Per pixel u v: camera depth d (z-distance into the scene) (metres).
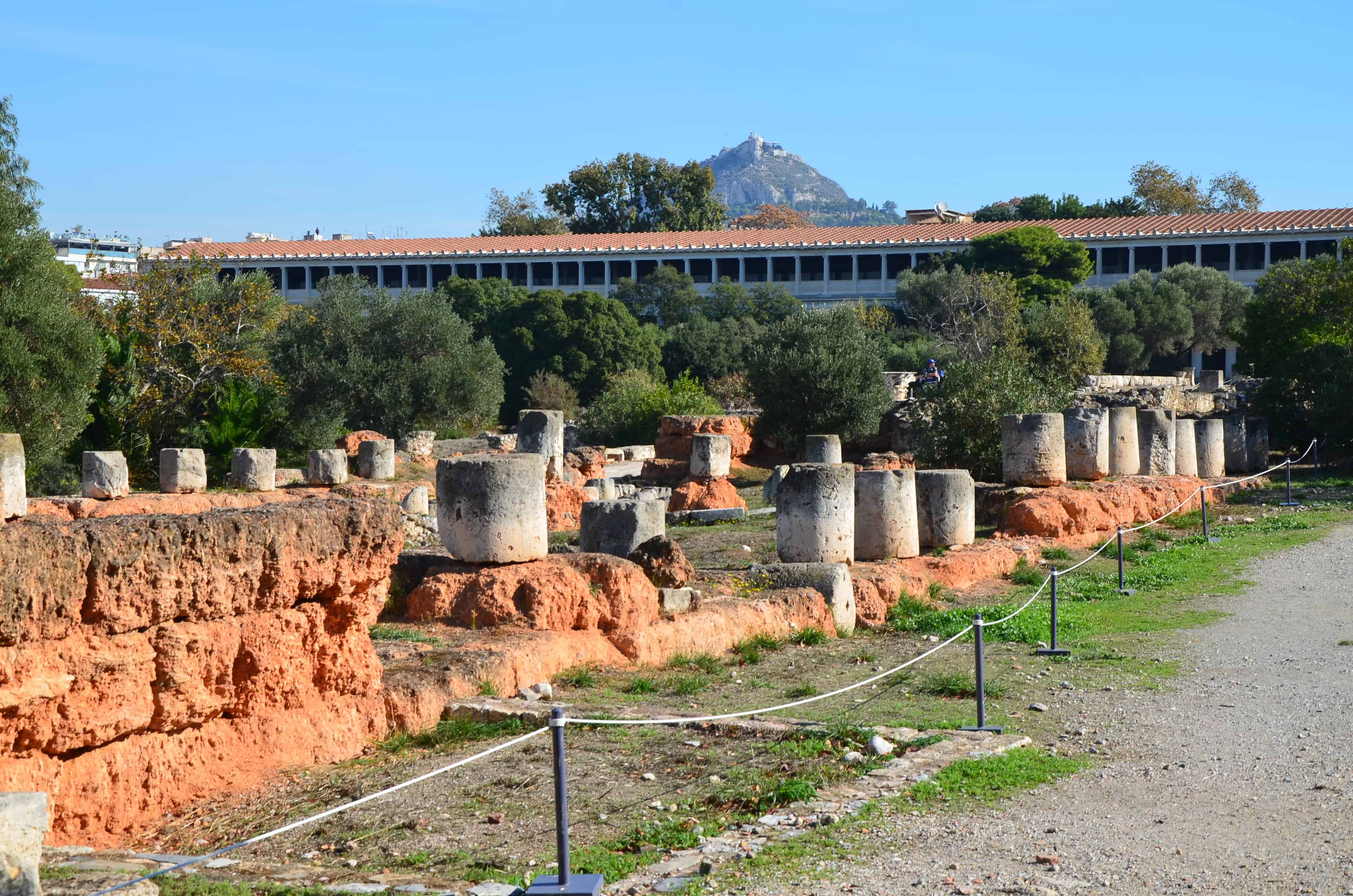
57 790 6.82
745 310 77.44
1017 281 71.56
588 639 12.03
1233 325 66.25
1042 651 13.20
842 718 10.04
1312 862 6.53
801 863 6.50
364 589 9.04
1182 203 101.62
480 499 12.62
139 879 5.47
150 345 38.34
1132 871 6.43
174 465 26.89
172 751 7.56
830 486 16.81
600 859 6.53
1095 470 26.23
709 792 7.87
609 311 68.00
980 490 24.22
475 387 46.41
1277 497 28.12
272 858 6.66
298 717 8.46
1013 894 6.07
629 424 47.66
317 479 30.59
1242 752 8.98
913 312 72.50
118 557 7.01
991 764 8.48
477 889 5.89
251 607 8.08
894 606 15.83
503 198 113.12
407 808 7.54
